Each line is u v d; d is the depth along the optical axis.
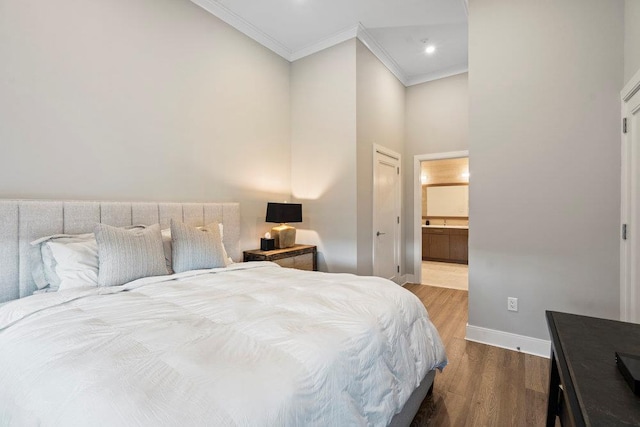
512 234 2.47
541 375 2.09
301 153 3.87
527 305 2.43
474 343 2.61
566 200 2.26
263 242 3.28
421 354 1.59
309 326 1.19
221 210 3.00
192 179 2.85
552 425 1.28
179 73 2.73
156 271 1.99
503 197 2.49
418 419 1.67
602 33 2.13
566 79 2.25
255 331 1.15
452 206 6.89
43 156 1.97
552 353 1.27
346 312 1.37
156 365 0.89
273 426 0.75
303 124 3.85
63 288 1.69
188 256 2.19
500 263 2.52
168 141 2.66
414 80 4.63
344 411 0.98
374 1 2.94
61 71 2.04
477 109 2.58
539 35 2.33
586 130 2.19
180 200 2.74
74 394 0.79
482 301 2.61
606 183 2.13
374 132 3.81
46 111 1.98
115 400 0.74
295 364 0.94
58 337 1.09
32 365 0.96
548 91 2.31
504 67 2.46
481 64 2.56
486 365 2.24
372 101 3.76
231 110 3.20
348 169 3.46
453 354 2.41
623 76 2.06
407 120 4.73
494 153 2.52
